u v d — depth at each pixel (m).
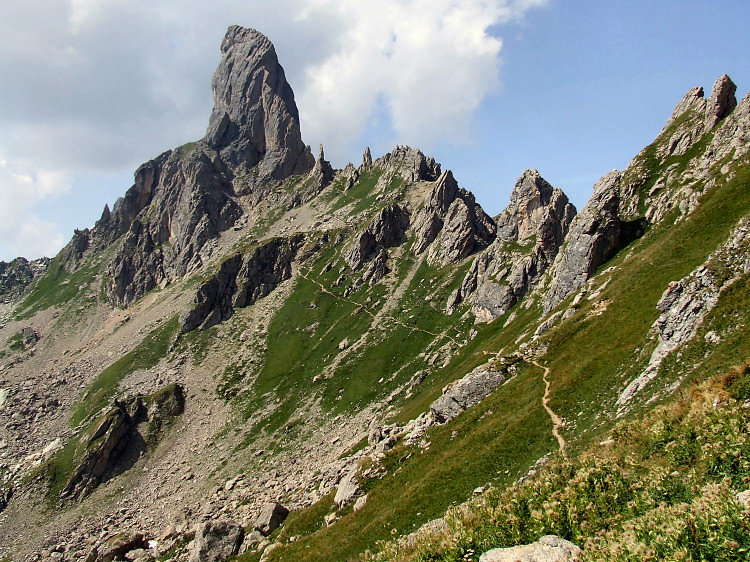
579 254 112.38
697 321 49.22
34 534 141.50
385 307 199.62
